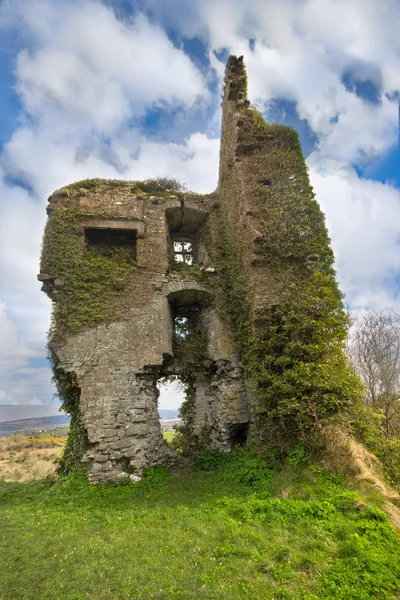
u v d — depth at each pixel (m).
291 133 13.16
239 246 12.42
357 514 5.68
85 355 10.88
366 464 7.07
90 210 12.81
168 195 14.20
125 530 6.20
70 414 11.03
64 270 11.67
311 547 4.93
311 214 11.52
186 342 12.98
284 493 7.02
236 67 14.62
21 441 31.83
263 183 12.38
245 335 11.30
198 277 13.05
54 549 5.47
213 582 4.33
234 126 13.38
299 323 9.61
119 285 11.91
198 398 12.72
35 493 9.44
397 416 12.28
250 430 10.90
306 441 8.06
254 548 5.07
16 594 4.27
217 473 9.91
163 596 4.10
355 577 4.21
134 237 13.65
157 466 10.39
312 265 10.73
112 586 4.37
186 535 5.72
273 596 4.03
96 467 9.69
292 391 8.59
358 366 14.12
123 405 10.57
